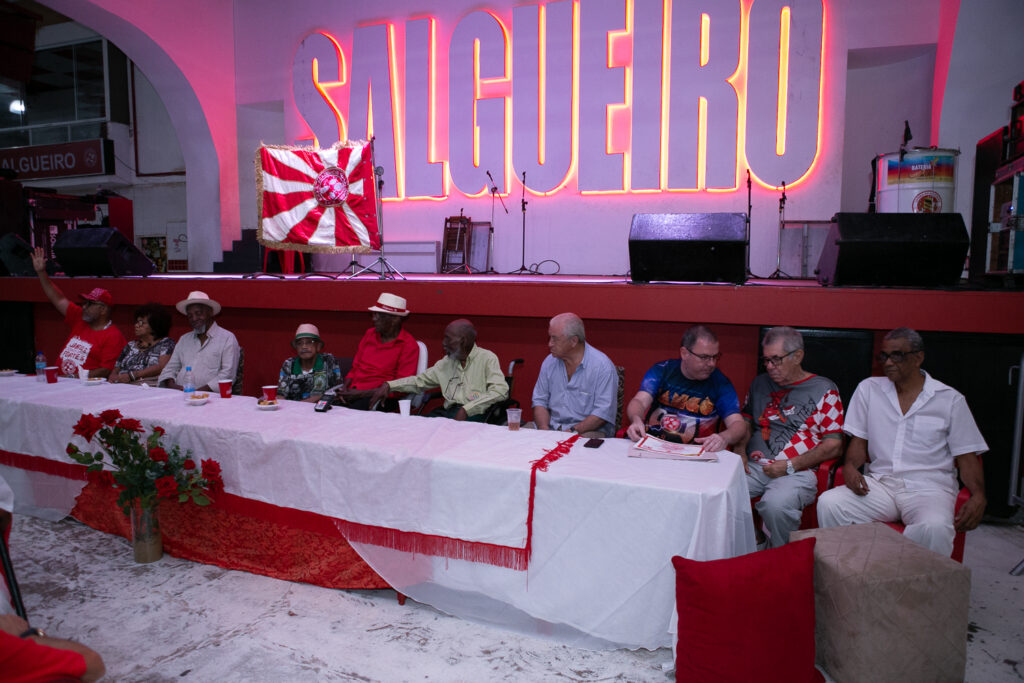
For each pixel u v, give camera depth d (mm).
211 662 2389
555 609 2457
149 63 10672
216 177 11383
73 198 11414
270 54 11102
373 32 10242
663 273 4609
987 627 2697
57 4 9203
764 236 8750
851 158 9398
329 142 10711
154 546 3211
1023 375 3752
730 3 8594
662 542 2262
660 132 9008
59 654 1318
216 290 5871
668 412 3330
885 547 2318
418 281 5238
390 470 2625
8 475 3752
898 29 8242
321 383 4422
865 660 2152
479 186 9883
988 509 3959
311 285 5512
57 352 6902
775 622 2002
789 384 3176
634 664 2396
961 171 7570
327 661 2400
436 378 4121
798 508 2896
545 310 4727
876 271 4215
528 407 5059
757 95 8609
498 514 2467
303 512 2873
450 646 2504
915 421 2885
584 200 9453
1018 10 7164
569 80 9297
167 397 3771
